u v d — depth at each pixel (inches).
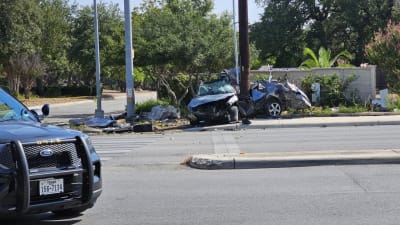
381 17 2132.1
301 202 329.7
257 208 318.7
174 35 1173.7
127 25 1071.0
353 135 704.4
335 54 2301.9
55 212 310.0
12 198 254.8
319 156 456.4
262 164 450.6
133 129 909.8
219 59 1198.9
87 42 2605.8
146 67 1290.6
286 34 2162.9
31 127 287.4
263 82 1043.9
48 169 264.7
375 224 279.1
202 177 421.4
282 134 758.5
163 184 400.8
